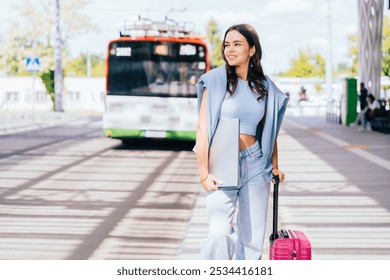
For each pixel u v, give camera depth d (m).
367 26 31.64
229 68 4.78
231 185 4.67
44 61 56.38
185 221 8.98
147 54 19.58
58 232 8.17
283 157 17.84
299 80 75.81
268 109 4.76
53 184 12.54
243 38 4.71
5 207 9.96
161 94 19.56
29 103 77.56
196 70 19.59
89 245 7.45
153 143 23.39
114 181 13.10
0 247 7.30
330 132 29.08
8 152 19.14
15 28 58.28
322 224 8.62
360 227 8.45
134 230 8.33
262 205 4.86
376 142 23.16
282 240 4.80
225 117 4.72
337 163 16.27
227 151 4.69
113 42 19.59
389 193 11.32
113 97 19.64
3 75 78.25
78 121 41.34
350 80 34.12
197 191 11.81
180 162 17.00
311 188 11.89
